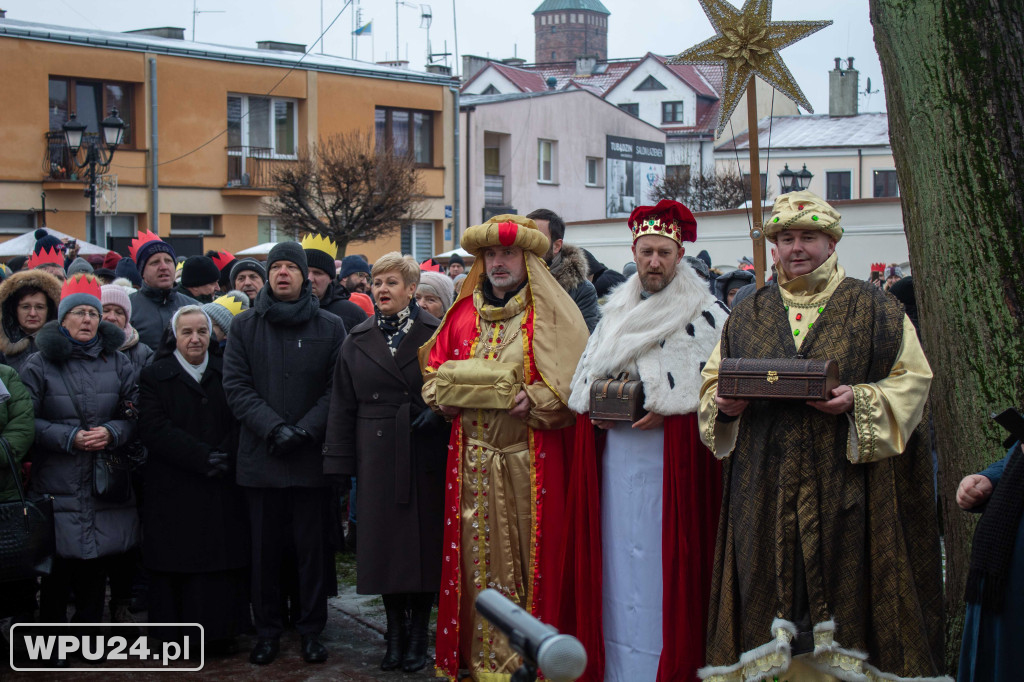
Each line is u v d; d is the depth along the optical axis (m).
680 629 3.94
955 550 3.96
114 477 5.10
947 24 3.75
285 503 5.10
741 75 4.20
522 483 4.52
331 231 22.75
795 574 3.50
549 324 4.55
